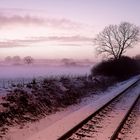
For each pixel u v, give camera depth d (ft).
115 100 70.33
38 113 51.26
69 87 78.28
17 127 41.96
